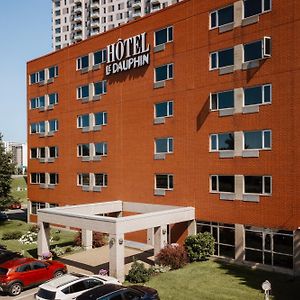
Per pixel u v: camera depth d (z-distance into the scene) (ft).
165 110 110.11
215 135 97.30
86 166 138.31
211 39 98.12
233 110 92.99
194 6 102.17
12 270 76.02
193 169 102.06
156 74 112.57
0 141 167.73
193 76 102.27
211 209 97.45
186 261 90.74
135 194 119.24
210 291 71.51
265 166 86.74
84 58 139.03
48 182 157.58
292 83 82.33
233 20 93.71
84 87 139.03
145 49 114.83
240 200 91.15
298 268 79.92
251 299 66.95
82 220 90.84
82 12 432.25
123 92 123.24
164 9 110.01
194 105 102.01
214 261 93.20
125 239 122.11
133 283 79.25
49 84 156.56
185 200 104.01
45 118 159.02
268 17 86.69
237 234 91.35
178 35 106.11
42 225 101.81
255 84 88.79
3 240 127.03
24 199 274.77
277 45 84.99
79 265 94.53
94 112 134.51
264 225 86.43
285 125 83.46
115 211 121.29
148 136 114.83
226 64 95.14
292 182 82.02
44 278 80.48
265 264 86.02
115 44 124.26
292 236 81.61
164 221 93.76
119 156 124.98
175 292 71.51
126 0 390.42
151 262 95.45
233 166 92.84
